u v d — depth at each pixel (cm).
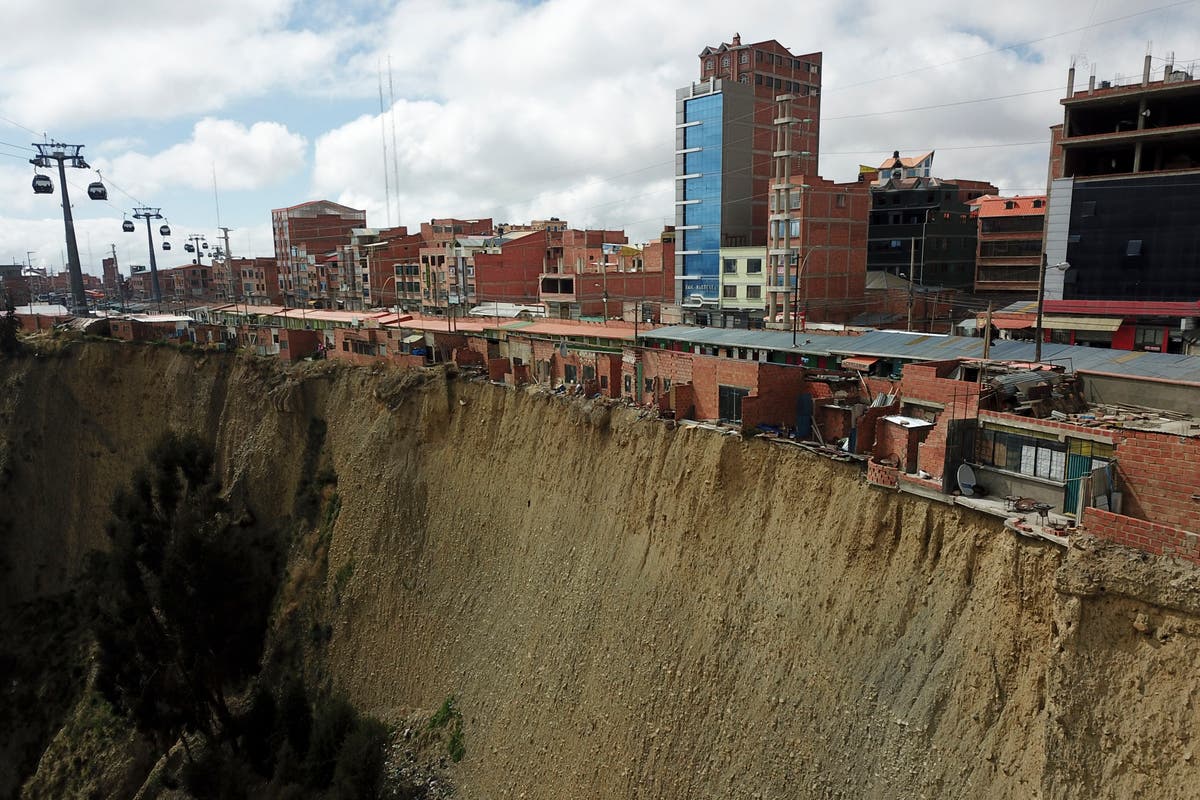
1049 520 1988
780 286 6875
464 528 4566
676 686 2922
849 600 2411
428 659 4362
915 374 2733
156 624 4288
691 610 3005
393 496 5053
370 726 3912
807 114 9069
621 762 3019
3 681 5731
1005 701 1933
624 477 3588
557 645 3588
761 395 3098
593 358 4309
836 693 2356
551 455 4119
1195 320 4866
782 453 2847
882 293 7175
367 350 6228
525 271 10331
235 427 6706
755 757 2520
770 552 2755
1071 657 1744
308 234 13975
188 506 4538
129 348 7444
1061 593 1784
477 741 3772
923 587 2231
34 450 7119
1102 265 5319
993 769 1895
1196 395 2666
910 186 8688
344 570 5116
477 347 5462
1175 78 5288
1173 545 1653
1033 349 3538
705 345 4869
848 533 2467
